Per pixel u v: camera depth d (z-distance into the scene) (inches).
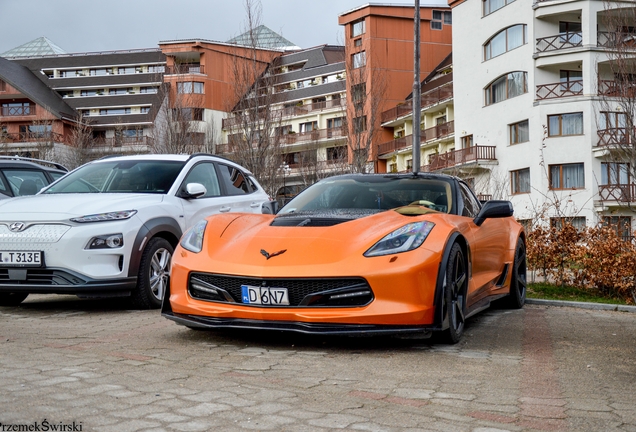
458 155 1358.3
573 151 1141.7
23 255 206.1
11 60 2546.8
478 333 185.3
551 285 350.3
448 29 1893.5
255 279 150.3
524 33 1227.9
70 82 2417.6
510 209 193.8
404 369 132.6
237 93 945.5
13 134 1936.5
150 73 2413.9
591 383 125.6
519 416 100.9
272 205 198.1
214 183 277.3
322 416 97.0
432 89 1612.9
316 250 153.1
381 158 1839.3
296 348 152.6
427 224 162.2
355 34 1867.6
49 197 231.8
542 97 1184.2
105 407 98.4
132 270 218.4
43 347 148.1
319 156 1910.7
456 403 107.2
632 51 557.9
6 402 99.3
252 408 100.0
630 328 208.2
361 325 147.1
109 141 1807.3
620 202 1025.5
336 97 2135.8
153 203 233.8
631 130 547.5
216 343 157.9
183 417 94.4
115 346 152.0
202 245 166.1
